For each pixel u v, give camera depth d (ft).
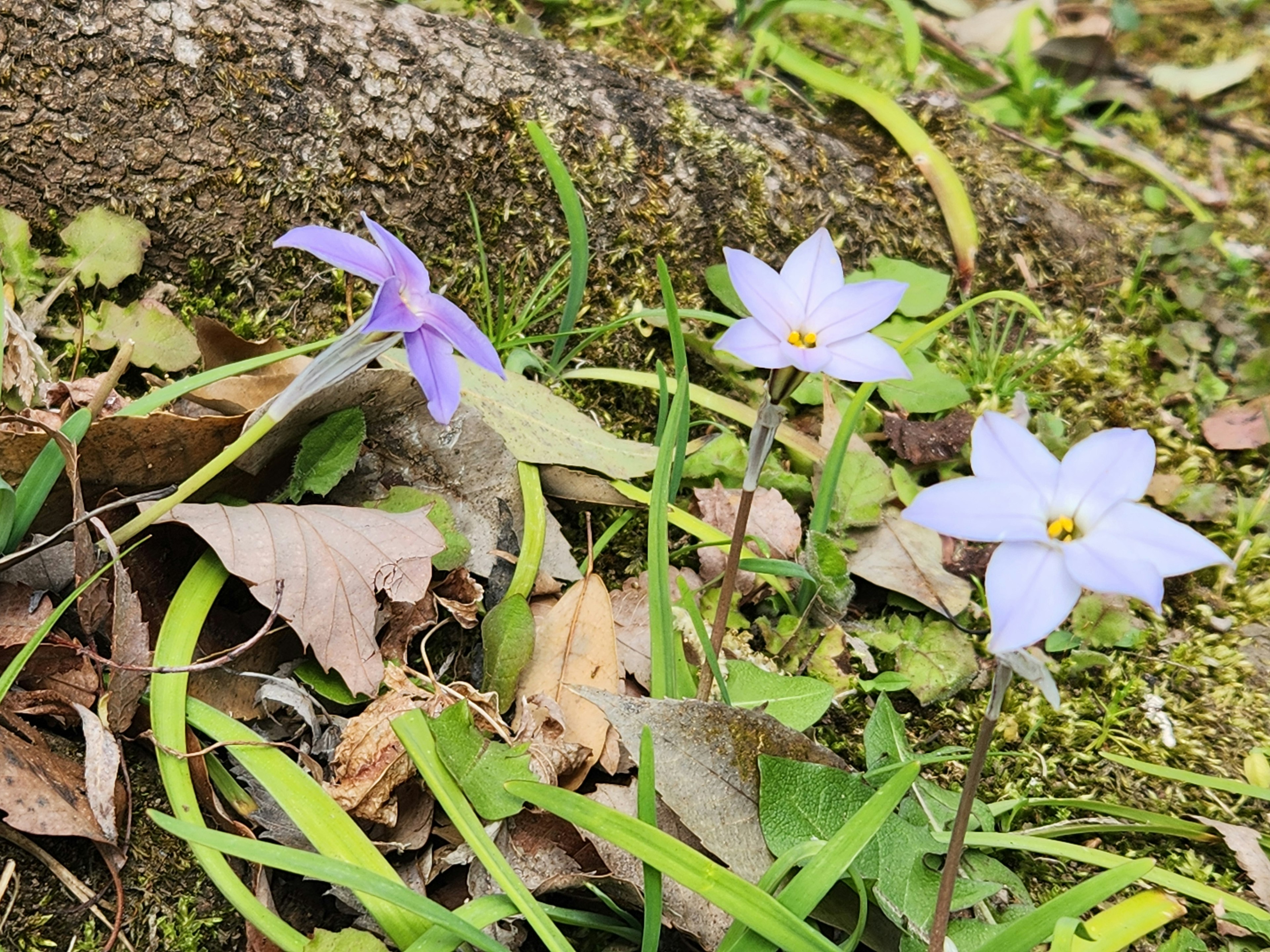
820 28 2.25
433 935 1.04
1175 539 0.86
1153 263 1.83
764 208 1.65
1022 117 2.09
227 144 1.43
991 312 1.74
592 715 1.21
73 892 1.09
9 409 1.28
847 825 1.04
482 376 1.40
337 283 1.48
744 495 1.12
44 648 1.12
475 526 1.32
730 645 1.34
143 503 1.19
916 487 1.51
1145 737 1.40
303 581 1.15
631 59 1.93
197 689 1.17
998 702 0.94
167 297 1.43
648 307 1.59
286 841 1.11
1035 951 1.16
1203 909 1.27
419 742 1.11
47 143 1.37
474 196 1.54
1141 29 2.48
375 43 1.51
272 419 1.10
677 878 1.02
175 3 1.42
